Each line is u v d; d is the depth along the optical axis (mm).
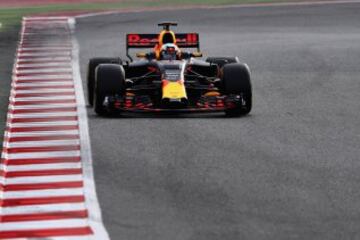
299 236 33031
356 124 52688
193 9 123188
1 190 39562
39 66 76250
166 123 52156
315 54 84375
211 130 50188
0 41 91875
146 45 60531
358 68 76062
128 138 48250
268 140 47938
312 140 48094
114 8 125375
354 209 36000
